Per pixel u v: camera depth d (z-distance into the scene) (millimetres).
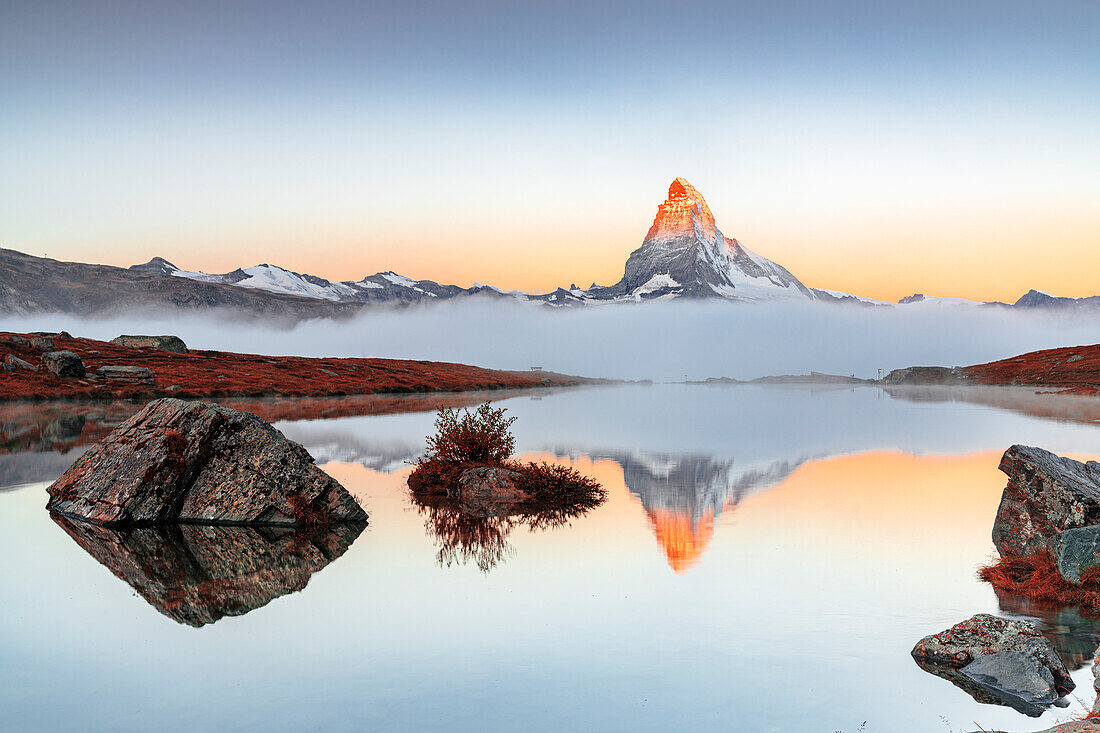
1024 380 121625
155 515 14000
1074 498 10422
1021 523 11117
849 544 11945
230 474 14555
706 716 5969
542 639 7727
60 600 9195
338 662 7125
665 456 24047
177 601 9141
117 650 7465
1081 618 8461
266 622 8336
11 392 52344
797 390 125500
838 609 8688
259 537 12891
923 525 13383
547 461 22578
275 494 14125
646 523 13758
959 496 16453
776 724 5832
